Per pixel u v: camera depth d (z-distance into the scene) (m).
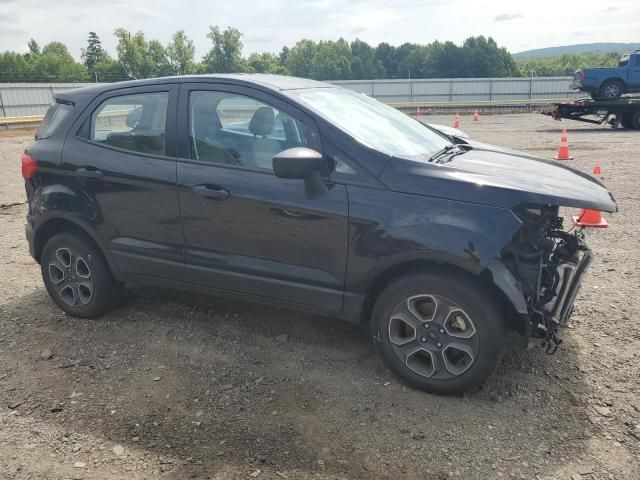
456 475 2.66
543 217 3.31
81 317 4.42
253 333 4.12
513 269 3.16
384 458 2.79
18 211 8.43
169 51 92.44
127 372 3.64
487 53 109.69
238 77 3.80
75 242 4.25
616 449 2.79
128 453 2.87
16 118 30.91
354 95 4.32
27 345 4.04
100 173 4.02
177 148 3.81
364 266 3.28
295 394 3.35
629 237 6.20
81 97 4.27
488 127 23.69
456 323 3.18
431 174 3.20
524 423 3.02
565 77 45.50
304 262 3.47
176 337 4.09
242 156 3.62
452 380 3.21
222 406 3.25
